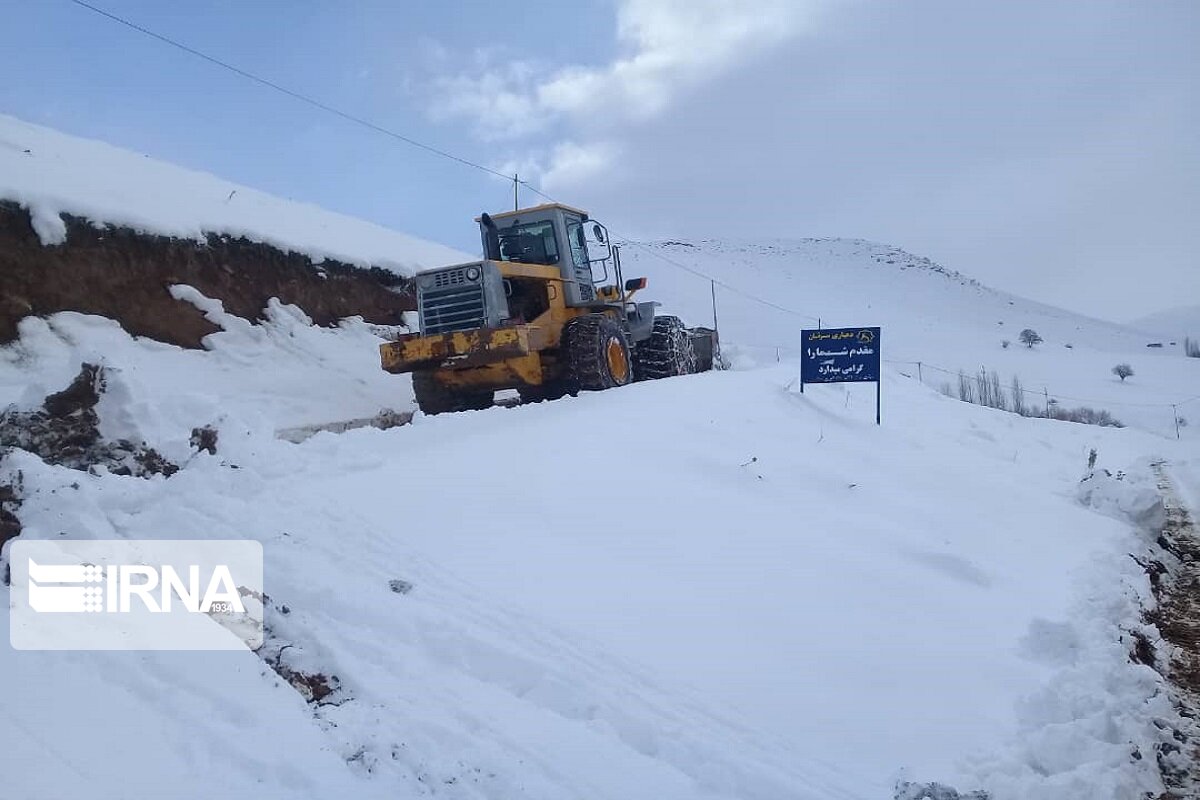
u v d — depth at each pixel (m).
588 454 6.98
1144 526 9.01
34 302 10.41
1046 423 19.06
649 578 5.22
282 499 5.16
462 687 3.92
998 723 4.37
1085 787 3.83
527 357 10.25
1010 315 120.06
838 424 10.16
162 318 11.84
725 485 6.96
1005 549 7.05
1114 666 4.96
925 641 5.05
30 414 4.97
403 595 4.54
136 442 5.12
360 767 3.22
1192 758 4.52
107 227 11.71
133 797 2.76
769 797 3.50
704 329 16.67
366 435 7.40
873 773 3.86
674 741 3.76
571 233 11.74
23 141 13.46
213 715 3.30
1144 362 77.12
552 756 3.54
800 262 139.38
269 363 12.53
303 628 4.02
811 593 5.38
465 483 6.15
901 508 7.39
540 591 4.87
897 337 89.81
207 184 17.31
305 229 16.62
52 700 3.11
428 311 10.31
